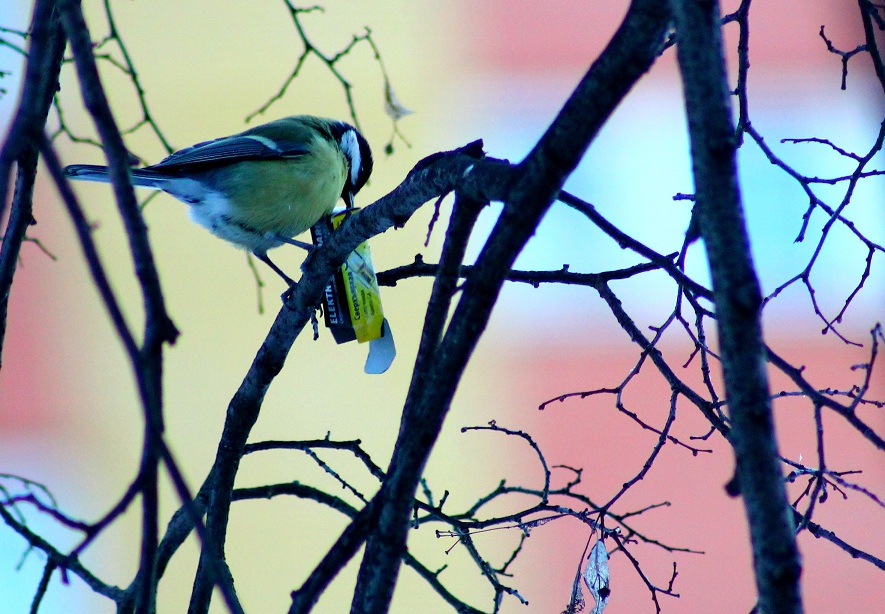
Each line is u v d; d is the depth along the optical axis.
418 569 5.41
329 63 6.12
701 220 2.35
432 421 3.11
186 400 12.58
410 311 12.79
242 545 11.74
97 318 12.85
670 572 11.07
